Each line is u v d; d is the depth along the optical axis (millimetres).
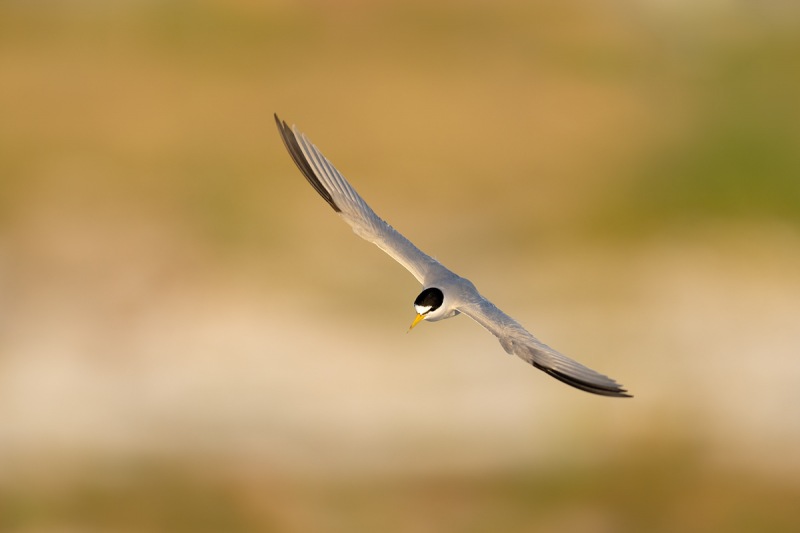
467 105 27062
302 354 18062
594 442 15758
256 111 26422
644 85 28719
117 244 21234
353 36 30719
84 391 17312
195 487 15242
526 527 14438
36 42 29875
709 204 21781
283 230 21547
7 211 22125
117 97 27000
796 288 19656
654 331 18672
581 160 24547
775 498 14883
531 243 21469
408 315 19000
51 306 19453
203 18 30875
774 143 22641
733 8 34500
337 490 15117
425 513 14633
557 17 33219
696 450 15703
